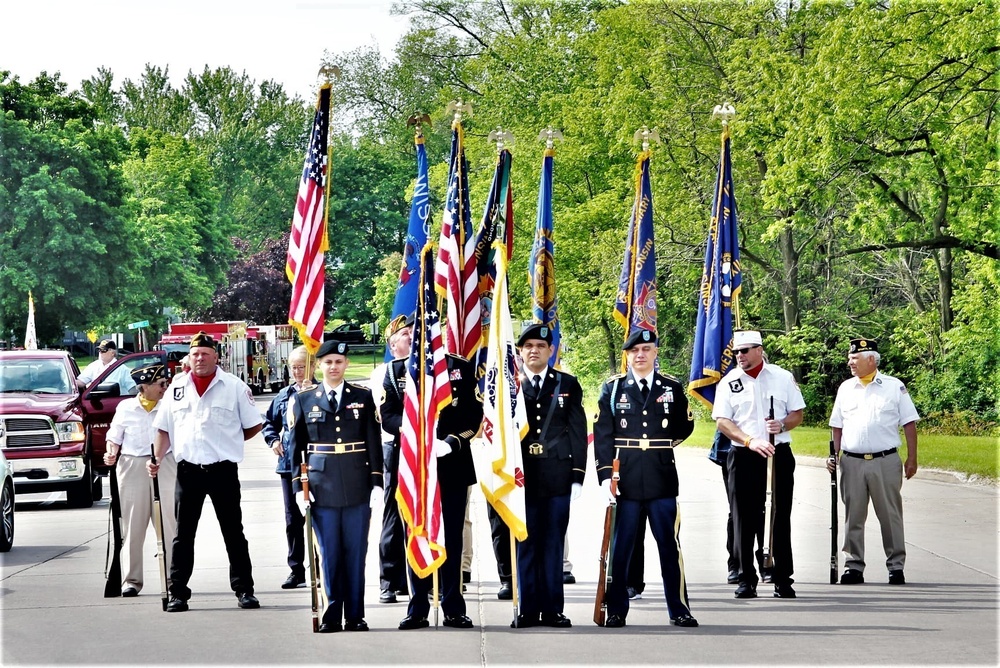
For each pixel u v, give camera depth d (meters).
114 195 70.25
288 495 14.85
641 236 17.66
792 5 41.56
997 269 38.59
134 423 14.48
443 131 81.88
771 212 42.66
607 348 54.09
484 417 12.38
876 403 14.67
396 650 11.09
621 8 47.16
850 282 48.34
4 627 12.41
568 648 11.12
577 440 12.43
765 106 38.19
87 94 127.31
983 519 20.08
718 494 24.72
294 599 14.07
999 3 30.03
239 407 13.75
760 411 13.96
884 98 32.06
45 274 66.50
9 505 18.34
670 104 45.09
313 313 15.77
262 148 122.50
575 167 52.34
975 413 41.84
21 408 24.16
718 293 17.64
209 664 10.61
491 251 17.08
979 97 32.91
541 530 12.35
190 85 128.00
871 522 20.05
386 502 14.15
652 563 16.69
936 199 36.59
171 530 14.52
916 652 10.84
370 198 115.19
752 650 10.96
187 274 84.94
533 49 59.09
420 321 12.63
